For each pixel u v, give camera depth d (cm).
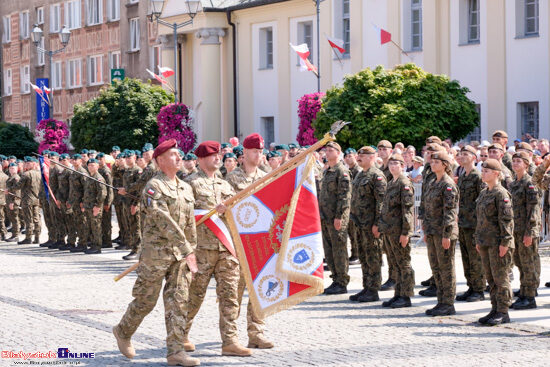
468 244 1630
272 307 1216
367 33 4034
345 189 1716
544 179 1514
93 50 6247
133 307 1167
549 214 1758
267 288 1219
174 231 1144
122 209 2620
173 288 1158
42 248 2777
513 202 1562
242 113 4756
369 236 1647
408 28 3866
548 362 1146
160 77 4712
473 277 1630
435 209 1499
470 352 1210
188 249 1146
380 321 1452
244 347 1212
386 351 1222
